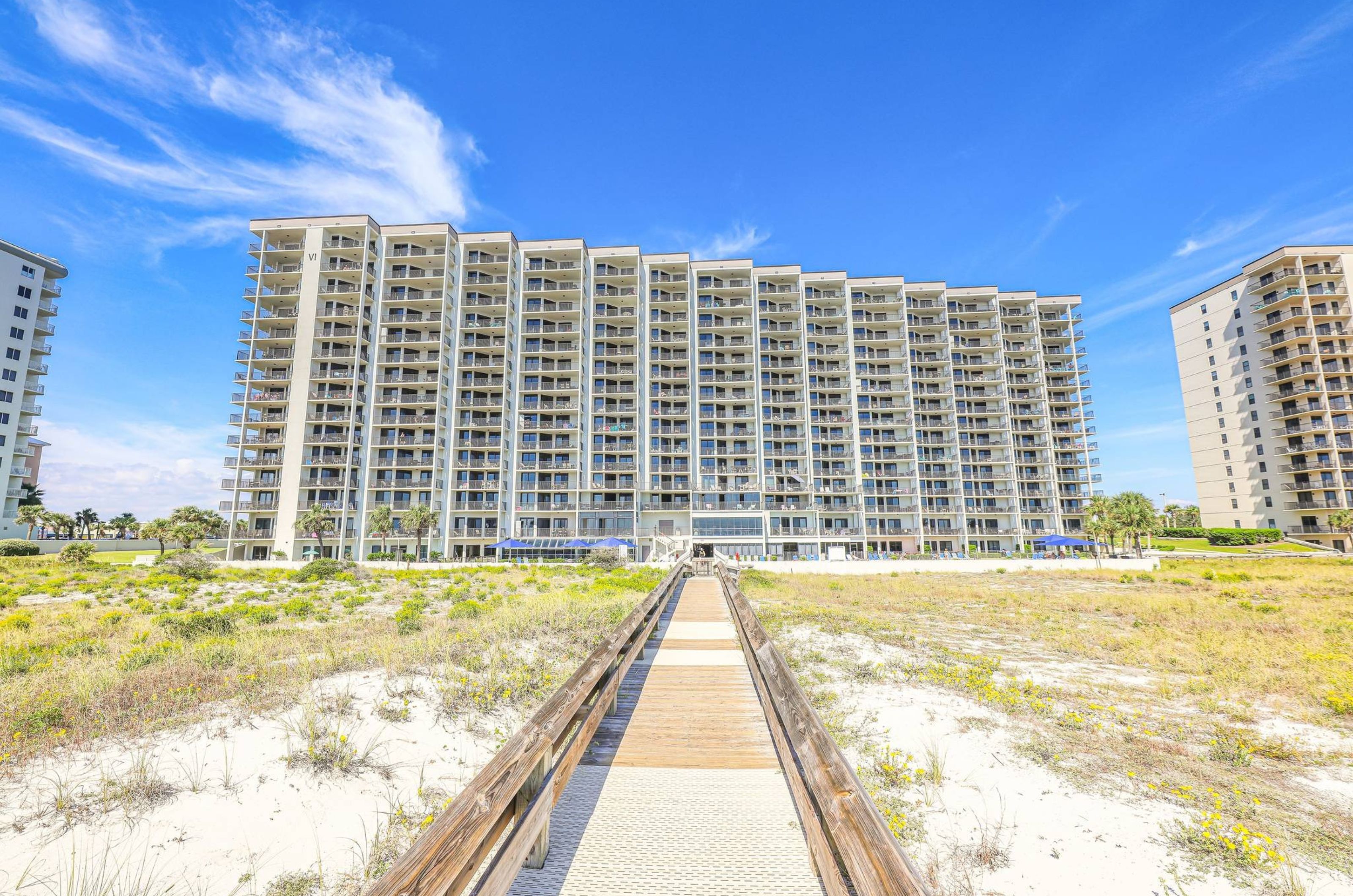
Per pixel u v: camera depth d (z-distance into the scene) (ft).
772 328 254.68
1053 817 19.42
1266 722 30.53
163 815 17.72
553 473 217.36
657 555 190.29
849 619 60.08
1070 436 263.70
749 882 12.32
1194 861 16.97
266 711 26.27
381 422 204.54
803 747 11.80
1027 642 52.34
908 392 250.98
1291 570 140.87
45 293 237.25
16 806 17.88
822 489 237.66
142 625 55.21
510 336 219.41
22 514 214.90
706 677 29.30
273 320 201.77
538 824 11.69
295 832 17.29
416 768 22.02
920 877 6.62
